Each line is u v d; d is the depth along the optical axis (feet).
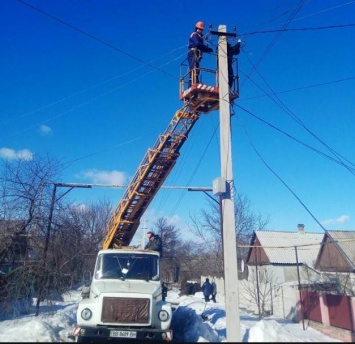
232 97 36.47
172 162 43.60
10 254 52.01
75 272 63.52
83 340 28.73
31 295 51.55
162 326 29.60
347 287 61.26
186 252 175.63
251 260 127.13
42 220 51.98
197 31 40.19
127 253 35.35
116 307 29.19
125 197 45.93
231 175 30.94
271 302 59.93
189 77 40.01
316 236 128.88
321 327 42.29
